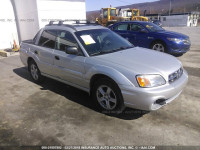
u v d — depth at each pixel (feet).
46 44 14.80
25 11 32.63
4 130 9.88
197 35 52.95
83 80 11.79
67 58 12.46
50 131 9.71
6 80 17.99
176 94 10.32
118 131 9.57
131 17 68.85
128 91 9.51
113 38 14.10
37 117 11.08
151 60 10.97
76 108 12.02
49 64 14.28
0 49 33.22
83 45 11.94
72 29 12.94
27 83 16.98
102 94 10.95
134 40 26.66
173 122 10.18
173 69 10.32
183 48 23.47
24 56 17.22
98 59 11.03
